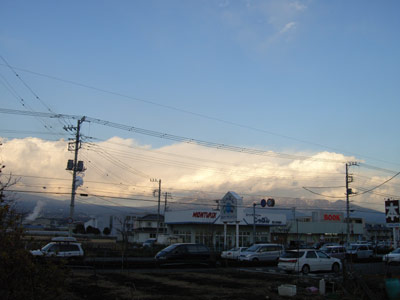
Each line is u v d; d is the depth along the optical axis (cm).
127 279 1844
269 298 1361
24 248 788
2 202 864
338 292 1430
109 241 6519
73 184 3884
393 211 3672
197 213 5891
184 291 1510
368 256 3738
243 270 2508
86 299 1295
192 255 2811
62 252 2441
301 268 2333
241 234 6272
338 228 7612
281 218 6550
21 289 743
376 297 1280
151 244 5288
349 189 5244
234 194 4884
